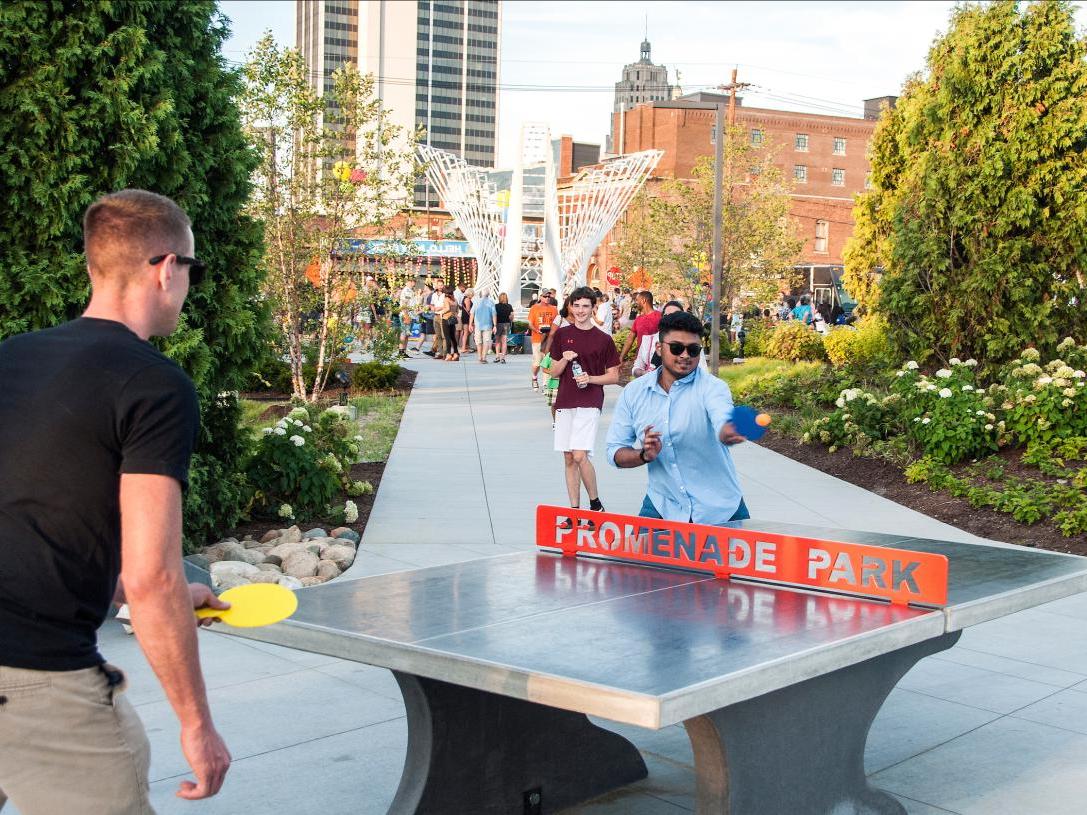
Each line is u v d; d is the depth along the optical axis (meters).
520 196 43.09
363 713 5.04
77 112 6.71
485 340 29.12
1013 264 14.80
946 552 4.45
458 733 3.66
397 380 22.23
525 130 43.06
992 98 14.90
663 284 35.12
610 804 4.16
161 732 4.70
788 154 82.00
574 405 9.34
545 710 3.97
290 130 17.97
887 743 4.78
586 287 9.33
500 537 8.82
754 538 3.95
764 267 34.53
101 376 2.32
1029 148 14.59
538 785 3.96
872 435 12.90
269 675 5.59
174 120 7.06
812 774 3.41
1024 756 4.63
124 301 2.52
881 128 21.30
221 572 6.62
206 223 7.79
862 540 4.66
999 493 10.09
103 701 2.38
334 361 19.25
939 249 15.20
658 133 79.50
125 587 2.27
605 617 3.38
